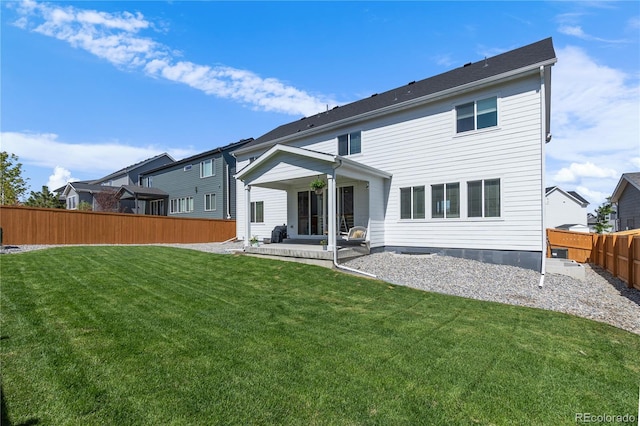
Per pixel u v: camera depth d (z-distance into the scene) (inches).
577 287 306.0
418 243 459.5
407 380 126.2
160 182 1091.9
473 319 205.5
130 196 1012.5
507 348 159.2
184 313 204.4
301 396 113.5
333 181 378.0
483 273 340.8
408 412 106.0
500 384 125.0
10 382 117.6
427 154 454.0
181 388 116.4
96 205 1117.7
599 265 475.8
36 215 540.4
